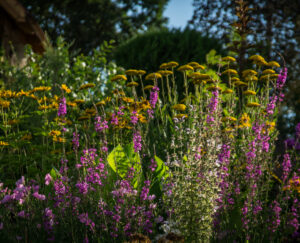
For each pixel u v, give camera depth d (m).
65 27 12.81
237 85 3.70
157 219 2.44
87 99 5.24
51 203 2.72
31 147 3.72
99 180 2.55
